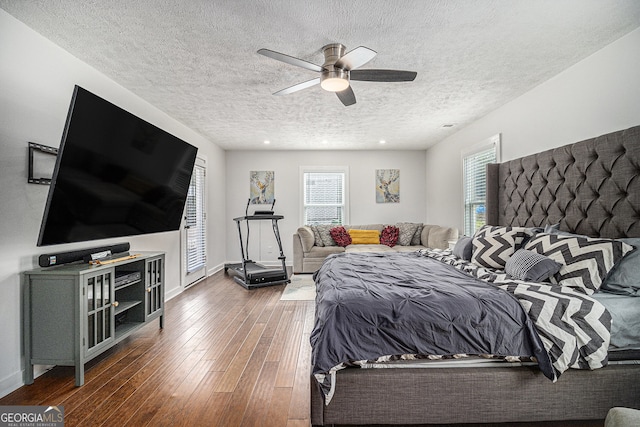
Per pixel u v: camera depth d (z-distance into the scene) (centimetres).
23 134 209
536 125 316
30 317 205
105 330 230
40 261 207
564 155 269
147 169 279
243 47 239
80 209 219
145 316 281
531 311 169
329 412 163
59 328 205
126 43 233
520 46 238
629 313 171
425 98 350
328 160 651
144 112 353
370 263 288
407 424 166
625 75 225
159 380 212
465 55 252
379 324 166
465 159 473
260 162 648
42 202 224
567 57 256
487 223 371
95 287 221
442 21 205
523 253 224
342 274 241
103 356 248
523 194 322
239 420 171
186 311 362
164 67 272
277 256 650
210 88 320
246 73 285
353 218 652
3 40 195
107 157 231
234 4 188
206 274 543
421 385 164
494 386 165
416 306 170
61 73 239
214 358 244
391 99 353
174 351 257
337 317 167
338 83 233
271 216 516
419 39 228
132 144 253
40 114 221
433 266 273
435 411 164
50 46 229
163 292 311
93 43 233
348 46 238
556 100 289
